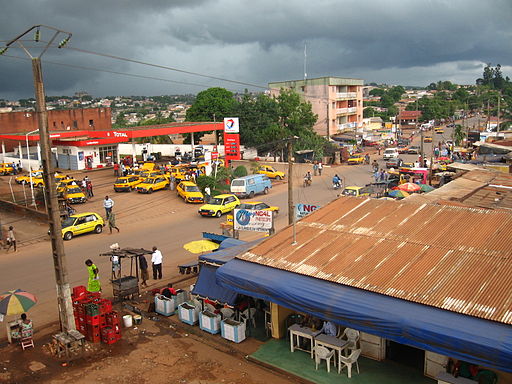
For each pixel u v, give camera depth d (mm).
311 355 13516
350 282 12438
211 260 16188
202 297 16203
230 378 12891
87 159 55250
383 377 12430
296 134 67438
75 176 50781
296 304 12570
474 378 11484
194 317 16172
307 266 13711
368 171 56188
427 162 53812
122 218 34031
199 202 38531
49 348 14906
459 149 67750
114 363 13898
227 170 47250
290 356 13773
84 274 21922
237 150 50094
